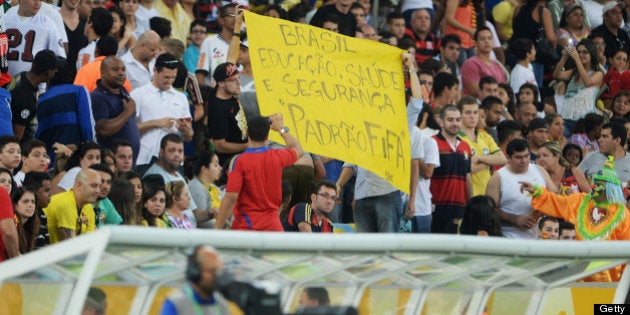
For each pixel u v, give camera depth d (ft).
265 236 93.91
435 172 170.91
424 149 166.50
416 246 100.07
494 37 230.27
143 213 139.74
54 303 89.15
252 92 163.22
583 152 200.34
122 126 153.48
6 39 154.51
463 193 171.42
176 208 145.38
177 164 153.28
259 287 74.43
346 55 150.00
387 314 109.60
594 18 250.37
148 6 199.72
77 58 174.60
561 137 203.21
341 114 147.54
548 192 155.02
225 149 162.50
